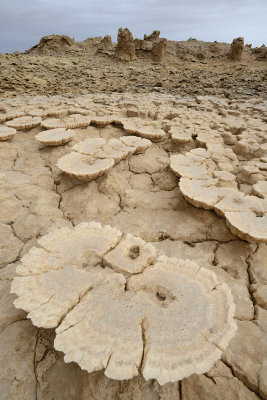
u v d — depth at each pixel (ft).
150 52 51.16
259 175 11.10
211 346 3.95
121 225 8.66
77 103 21.08
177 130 15.48
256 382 4.24
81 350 3.81
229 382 4.26
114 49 52.11
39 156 12.68
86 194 9.84
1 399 4.08
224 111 20.97
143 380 4.25
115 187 10.17
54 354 4.67
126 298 4.72
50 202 9.60
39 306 4.46
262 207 8.02
